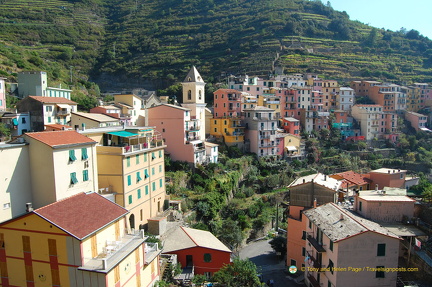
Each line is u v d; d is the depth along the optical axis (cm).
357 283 3916
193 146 8350
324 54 18175
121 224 3822
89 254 3234
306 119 12812
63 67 16325
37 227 3225
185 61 17688
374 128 13500
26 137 4097
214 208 7125
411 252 4094
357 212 4819
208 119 11219
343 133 13162
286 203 8638
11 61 12100
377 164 11631
